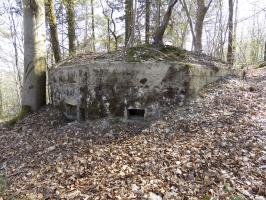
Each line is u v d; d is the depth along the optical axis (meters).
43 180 4.32
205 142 4.59
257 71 10.30
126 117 5.81
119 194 3.61
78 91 6.38
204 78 6.34
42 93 8.25
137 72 5.71
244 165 3.87
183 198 3.40
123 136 5.29
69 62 7.60
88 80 6.12
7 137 6.70
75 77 6.45
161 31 7.25
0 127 7.57
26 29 7.96
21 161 5.22
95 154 4.77
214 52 20.27
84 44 18.38
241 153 4.14
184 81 5.74
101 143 5.17
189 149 4.45
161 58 6.22
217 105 5.75
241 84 6.97
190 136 4.87
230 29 14.44
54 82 7.56
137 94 5.74
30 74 8.02
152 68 5.66
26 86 8.03
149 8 16.28
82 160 4.66
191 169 3.94
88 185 3.94
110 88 5.90
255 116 5.26
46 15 11.53
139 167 4.18
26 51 8.00
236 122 5.07
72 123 6.36
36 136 6.30
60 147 5.36
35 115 7.66
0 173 4.93
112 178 4.00
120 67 5.79
